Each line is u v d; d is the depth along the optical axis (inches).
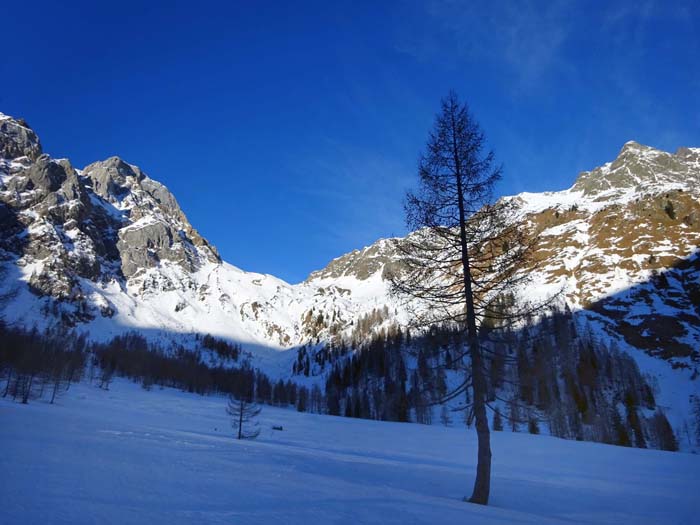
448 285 735.1
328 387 6353.3
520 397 3622.0
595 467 1679.4
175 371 6245.1
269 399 6048.2
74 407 2561.5
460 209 740.0
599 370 4217.5
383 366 5816.9
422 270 738.2
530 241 698.2
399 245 748.6
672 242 6801.2
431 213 735.1
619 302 5890.8
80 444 702.5
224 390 6289.4
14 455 513.7
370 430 3245.6
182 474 521.7
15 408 1499.8
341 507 433.7
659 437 3159.5
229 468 632.4
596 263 6845.5
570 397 3735.2
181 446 915.4
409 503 516.1
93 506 322.7
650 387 4087.1
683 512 871.1
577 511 776.3
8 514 279.3
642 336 5236.2
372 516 410.0
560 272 7071.9
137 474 484.4
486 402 696.4
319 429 3213.6
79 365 4500.5
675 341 5034.5
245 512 359.6
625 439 3122.5
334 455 1428.4
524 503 794.2
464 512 503.8
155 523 295.7
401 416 4269.2
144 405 3668.8
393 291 735.1
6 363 2711.6
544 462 1775.3
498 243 713.6
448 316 730.2
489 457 672.4
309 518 367.2
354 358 6692.9
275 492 471.2
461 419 3991.1
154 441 948.6
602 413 3476.9
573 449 2178.9
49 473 430.3
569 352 4274.1
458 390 727.1
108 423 1446.9
